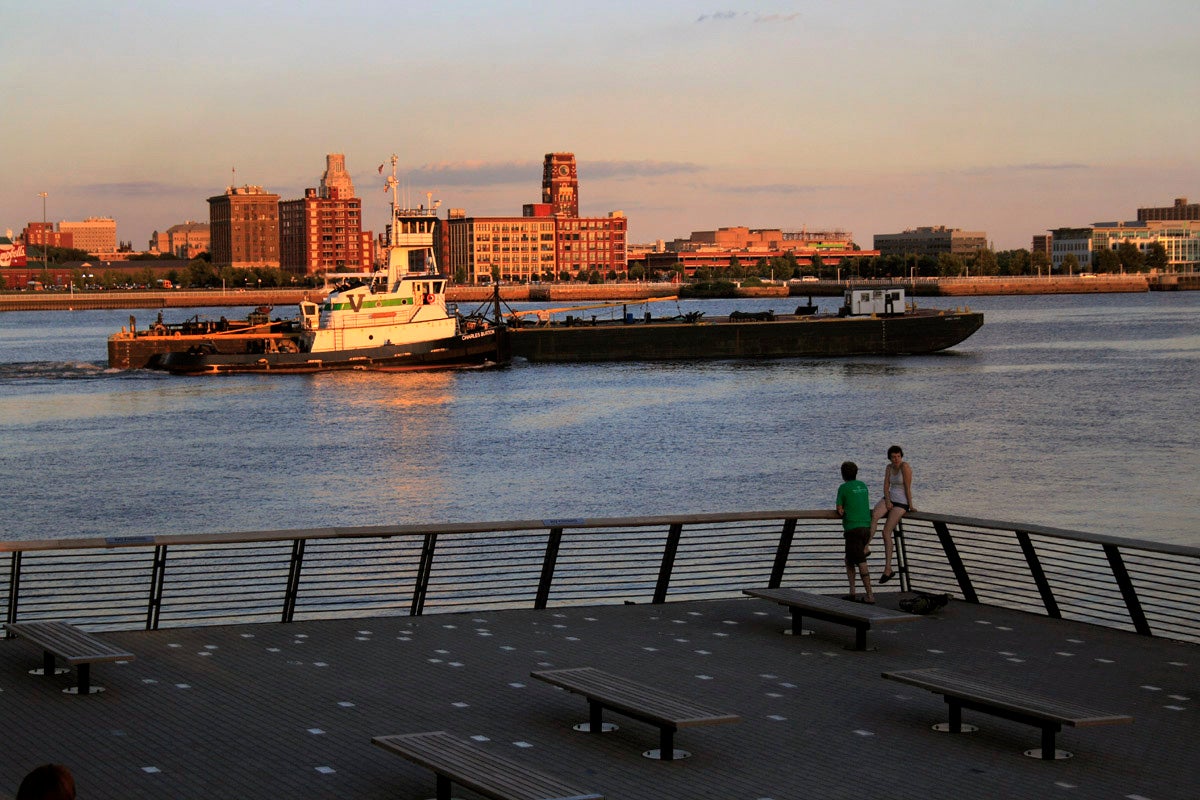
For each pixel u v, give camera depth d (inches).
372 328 4840.1
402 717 652.7
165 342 5137.8
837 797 547.8
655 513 1987.0
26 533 1863.9
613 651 779.4
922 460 2532.0
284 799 541.3
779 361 5246.1
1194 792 554.9
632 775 573.9
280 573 1337.4
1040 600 1189.7
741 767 584.7
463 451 2748.5
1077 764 588.7
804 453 2655.0
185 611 1109.7
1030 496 2114.9
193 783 557.9
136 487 2288.4
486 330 5012.3
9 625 754.2
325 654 767.7
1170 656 767.1
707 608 893.2
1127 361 5019.7
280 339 5226.4
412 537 1606.8
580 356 5300.2
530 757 597.3
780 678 725.3
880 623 836.6
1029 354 5467.5
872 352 5506.9
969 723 649.6
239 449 2810.0
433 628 831.1
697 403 3666.3
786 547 899.4
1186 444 2696.9
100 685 703.1
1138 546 784.3
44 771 331.3
